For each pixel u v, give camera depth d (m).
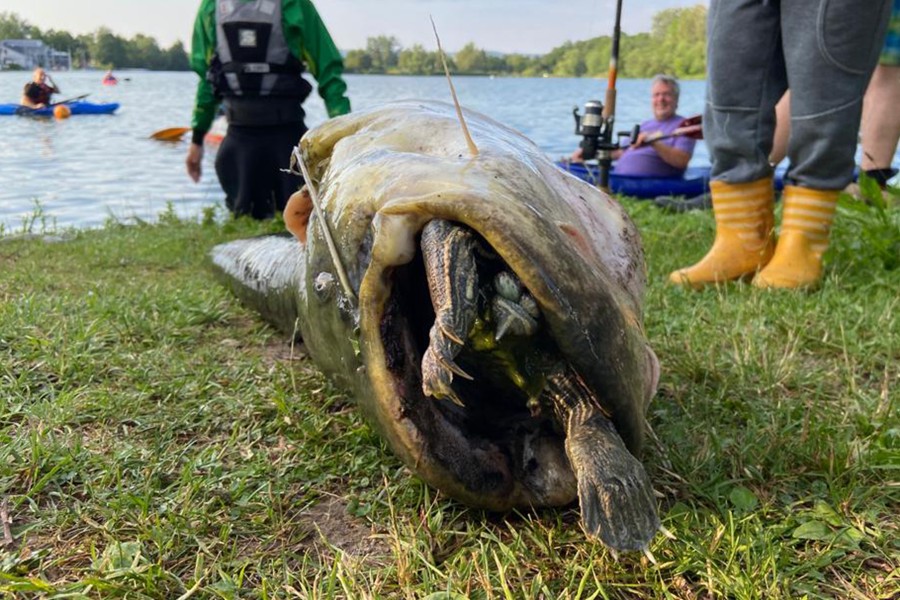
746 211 1.73
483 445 0.87
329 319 0.93
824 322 1.43
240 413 1.08
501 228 0.74
